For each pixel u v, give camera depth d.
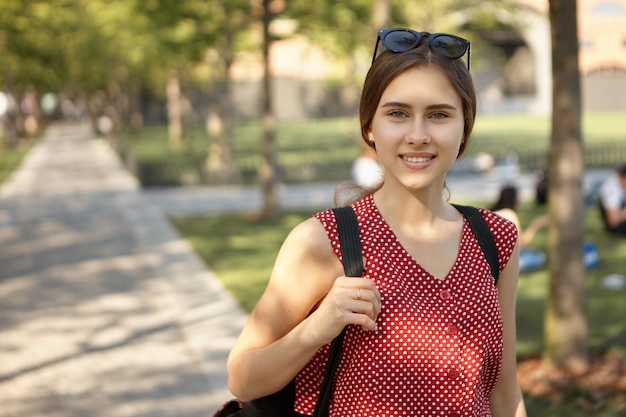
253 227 14.80
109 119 55.31
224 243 13.03
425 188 1.84
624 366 6.29
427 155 1.79
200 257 11.82
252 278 10.24
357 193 2.07
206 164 23.94
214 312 8.62
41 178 25.17
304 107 65.56
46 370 6.78
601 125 43.16
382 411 1.79
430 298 1.82
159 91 65.81
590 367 6.27
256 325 1.83
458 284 1.85
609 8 51.78
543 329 7.52
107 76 48.94
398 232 1.86
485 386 1.95
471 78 1.84
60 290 9.84
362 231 1.84
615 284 9.38
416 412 1.79
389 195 1.88
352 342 1.80
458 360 1.80
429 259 1.85
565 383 5.95
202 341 7.56
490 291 1.87
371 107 1.84
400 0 18.20
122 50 32.53
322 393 1.86
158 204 18.50
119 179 24.61
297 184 22.23
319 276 1.82
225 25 16.94
